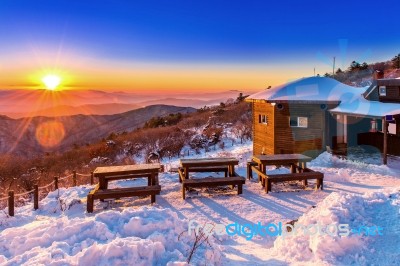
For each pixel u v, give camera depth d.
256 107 19.77
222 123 34.47
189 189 10.37
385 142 13.60
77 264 4.00
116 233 5.10
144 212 5.71
